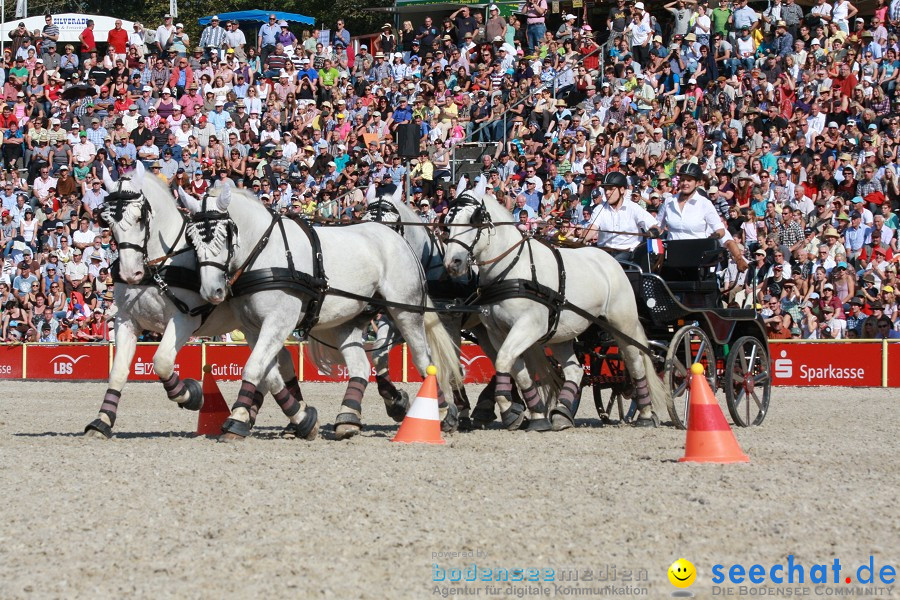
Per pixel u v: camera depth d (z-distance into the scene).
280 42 38.28
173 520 8.45
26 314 29.17
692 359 15.41
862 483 10.09
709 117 29.52
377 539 7.90
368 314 13.65
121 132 33.97
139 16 56.03
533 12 34.97
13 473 10.41
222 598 6.55
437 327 14.05
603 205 16.20
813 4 35.06
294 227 12.95
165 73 36.53
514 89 31.42
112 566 7.21
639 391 15.08
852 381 24.14
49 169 33.12
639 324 14.80
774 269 25.00
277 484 9.84
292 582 6.85
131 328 13.35
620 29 32.56
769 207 25.58
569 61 32.22
